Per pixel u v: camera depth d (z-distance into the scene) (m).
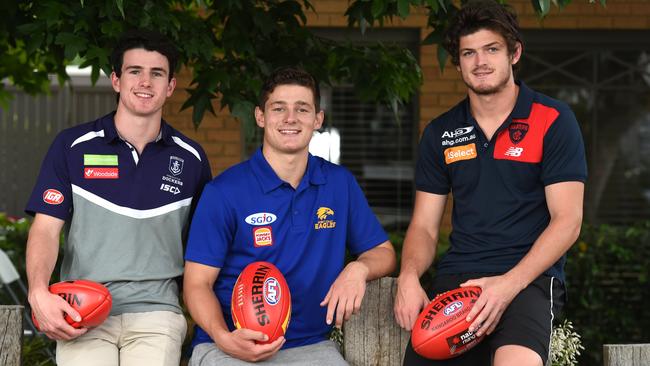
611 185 8.06
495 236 3.38
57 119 10.19
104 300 3.11
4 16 4.60
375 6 3.77
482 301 3.08
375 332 3.62
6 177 10.23
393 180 8.05
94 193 3.41
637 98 8.04
